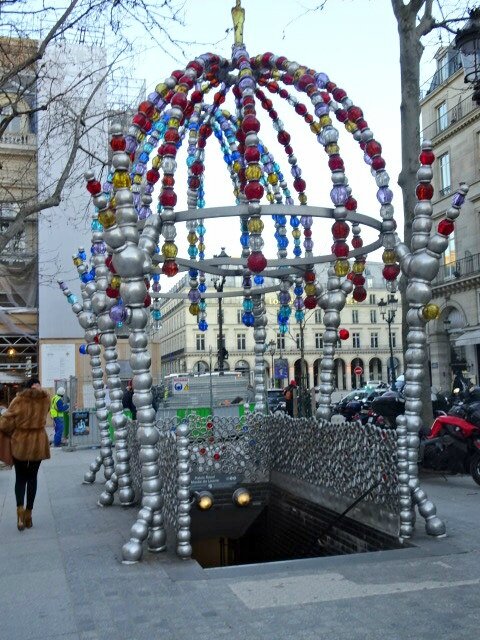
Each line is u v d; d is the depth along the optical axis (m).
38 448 6.80
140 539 5.36
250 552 8.55
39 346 24.25
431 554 5.23
